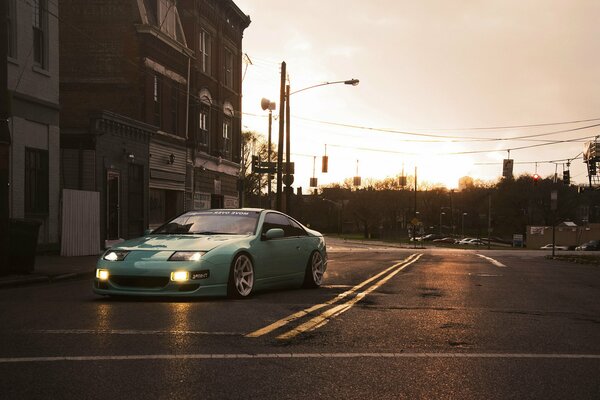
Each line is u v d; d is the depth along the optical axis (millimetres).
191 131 30188
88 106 25172
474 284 12438
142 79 25188
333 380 4828
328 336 6465
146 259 8383
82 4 25219
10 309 7883
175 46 27656
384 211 106875
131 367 5055
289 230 10789
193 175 30516
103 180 21406
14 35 16797
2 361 5191
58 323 6859
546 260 26047
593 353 5902
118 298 8867
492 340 6457
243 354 5566
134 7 25156
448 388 4672
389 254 28656
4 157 11922
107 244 21562
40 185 18109
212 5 32781
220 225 9852
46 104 18109
